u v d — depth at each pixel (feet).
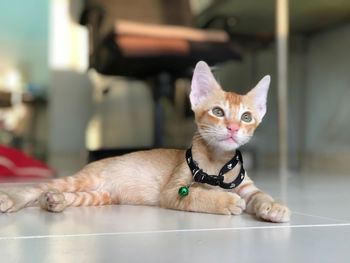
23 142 12.73
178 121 11.63
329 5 8.96
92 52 7.82
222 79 11.26
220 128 3.45
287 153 8.80
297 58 11.73
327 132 10.96
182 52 7.13
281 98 8.06
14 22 13.04
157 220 2.97
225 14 9.54
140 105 12.91
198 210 3.30
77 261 1.95
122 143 12.84
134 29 7.03
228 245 2.27
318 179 6.37
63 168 8.57
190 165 3.47
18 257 2.01
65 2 12.81
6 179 6.05
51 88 12.76
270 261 2.00
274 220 2.93
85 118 12.86
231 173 3.47
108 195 3.73
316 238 2.46
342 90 10.57
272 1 8.67
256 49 10.84
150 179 3.70
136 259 1.99
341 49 10.61
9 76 13.20
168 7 9.45
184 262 1.96
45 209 3.36
